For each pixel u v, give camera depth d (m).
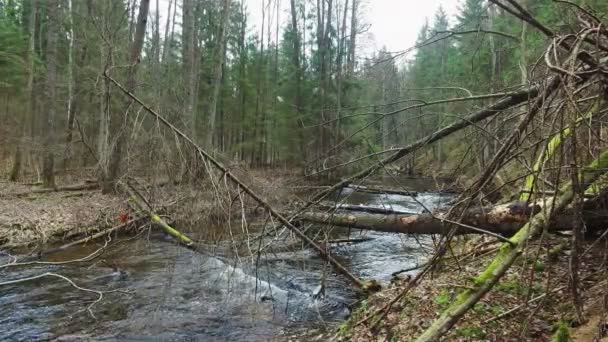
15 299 7.79
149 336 6.43
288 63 32.72
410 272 8.72
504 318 4.62
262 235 6.68
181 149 7.34
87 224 11.94
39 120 24.30
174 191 8.24
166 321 6.92
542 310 4.58
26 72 23.83
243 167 8.11
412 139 6.39
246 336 6.49
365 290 7.48
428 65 27.73
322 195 6.46
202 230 7.63
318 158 6.77
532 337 4.20
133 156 8.21
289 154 24.34
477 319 4.73
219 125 32.38
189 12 21.64
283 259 9.41
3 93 24.83
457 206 3.90
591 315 3.97
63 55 25.69
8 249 10.23
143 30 14.01
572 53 2.76
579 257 2.86
